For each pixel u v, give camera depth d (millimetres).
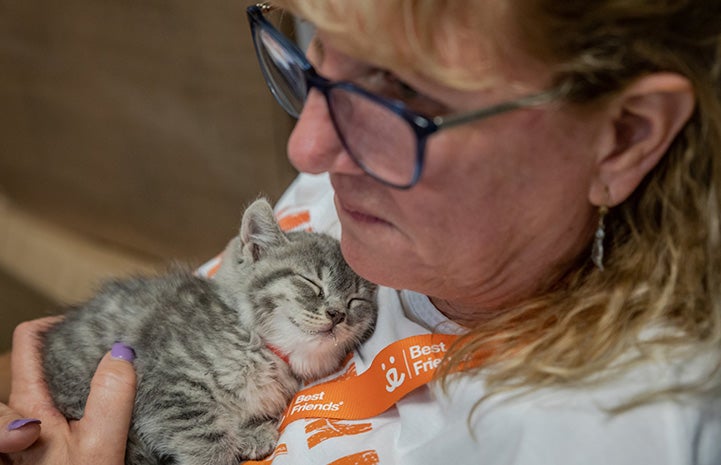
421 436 463
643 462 389
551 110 389
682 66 388
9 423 524
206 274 696
